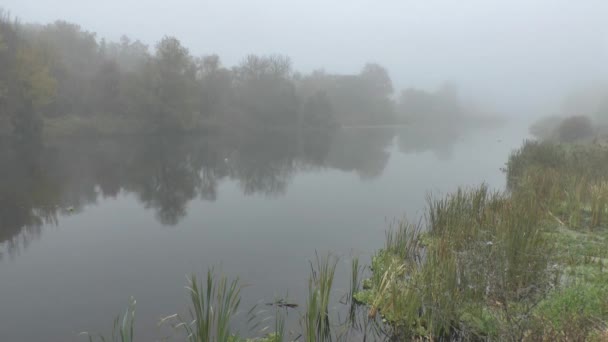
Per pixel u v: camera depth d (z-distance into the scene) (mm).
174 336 7242
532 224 9312
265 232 13773
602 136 37938
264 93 67062
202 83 59375
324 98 73688
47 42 46875
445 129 87938
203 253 11758
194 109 53656
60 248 12242
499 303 6785
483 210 11445
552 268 7754
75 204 17781
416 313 7184
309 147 43312
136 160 30781
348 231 13773
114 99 51031
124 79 51000
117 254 11711
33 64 37750
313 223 14867
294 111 68750
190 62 55250
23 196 18766
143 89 49031
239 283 9555
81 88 50688
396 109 117938
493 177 23844
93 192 20141
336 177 25141
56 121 45219
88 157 31203
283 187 22078
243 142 47594
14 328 7695
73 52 60656
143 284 9633
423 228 13578
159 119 50219
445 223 11195
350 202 18281
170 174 25594
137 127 49344
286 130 67938
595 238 10242
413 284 7348
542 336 5418
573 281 7227
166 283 9672
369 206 17453
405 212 16297
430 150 40781
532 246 8148
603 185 13062
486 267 7562
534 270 7465
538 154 21156
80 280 9906
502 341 5664
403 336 6777
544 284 7184
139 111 49625
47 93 38906
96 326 7738
